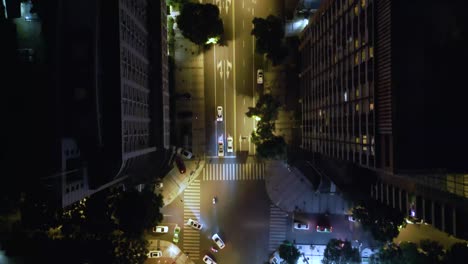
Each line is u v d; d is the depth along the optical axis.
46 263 63.41
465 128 46.78
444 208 52.53
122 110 62.16
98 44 60.62
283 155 86.81
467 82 46.91
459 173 46.72
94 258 64.88
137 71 72.75
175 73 93.50
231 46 93.19
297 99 94.81
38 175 56.84
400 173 46.97
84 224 68.31
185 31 85.50
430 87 46.91
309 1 89.88
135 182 84.06
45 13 58.09
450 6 46.66
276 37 84.88
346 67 62.19
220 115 92.62
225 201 92.62
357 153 58.16
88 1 59.06
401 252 72.94
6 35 57.94
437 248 73.62
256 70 93.44
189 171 92.88
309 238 91.56
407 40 46.66
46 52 58.16
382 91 49.38
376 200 75.81
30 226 59.84
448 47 46.91
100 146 60.47
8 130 56.88
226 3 92.94
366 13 52.81
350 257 78.06
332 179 86.38
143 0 77.69
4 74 57.38
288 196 92.19
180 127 93.31
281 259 89.06
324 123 75.81
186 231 92.19
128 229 73.19
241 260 91.75
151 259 91.44
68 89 59.06
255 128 93.06
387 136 48.72
